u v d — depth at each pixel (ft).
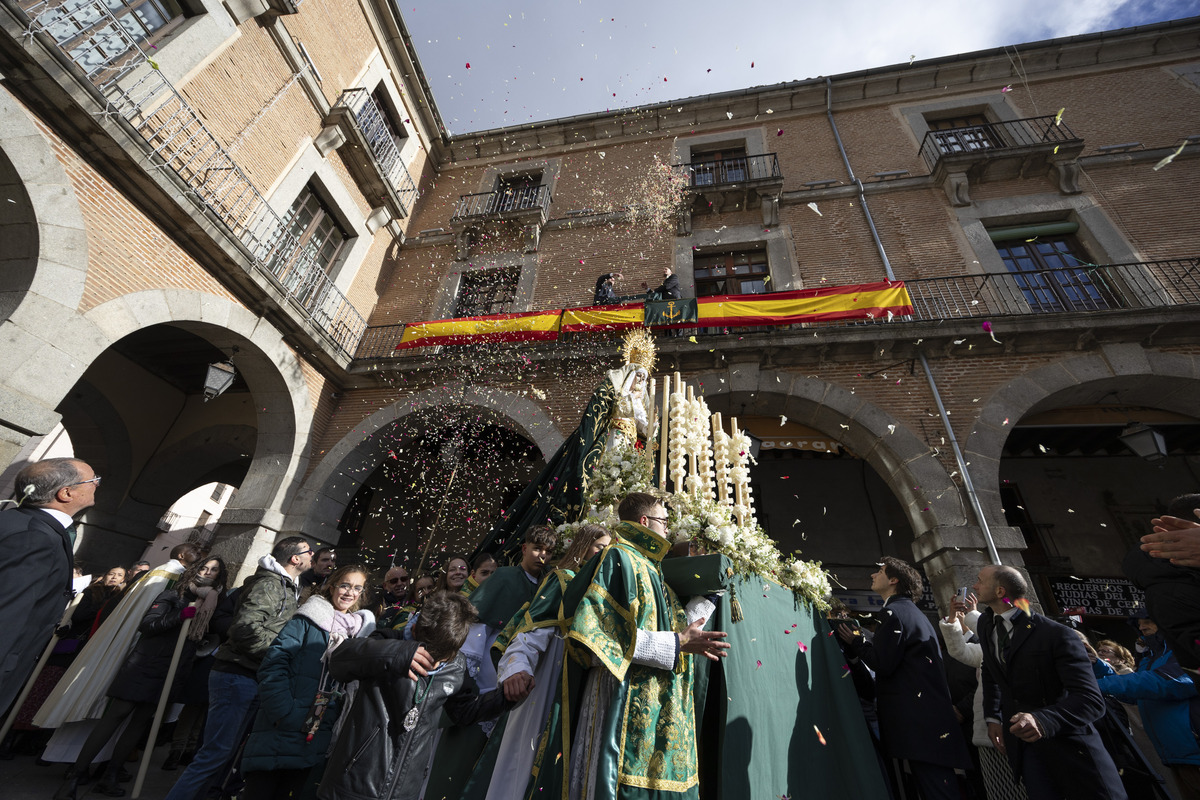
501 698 6.19
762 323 26.96
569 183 41.19
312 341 28.78
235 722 9.49
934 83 37.76
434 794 7.28
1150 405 24.23
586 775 5.41
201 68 25.03
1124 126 32.53
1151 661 12.16
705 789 6.93
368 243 37.22
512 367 29.66
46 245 17.19
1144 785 9.36
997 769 8.97
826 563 29.89
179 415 35.04
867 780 7.54
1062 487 30.86
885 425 23.76
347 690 8.47
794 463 33.06
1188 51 34.45
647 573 6.26
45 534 6.51
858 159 35.83
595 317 29.40
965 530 20.53
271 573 10.42
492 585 9.12
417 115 43.42
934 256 29.76
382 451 30.73
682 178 37.01
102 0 21.20
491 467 34.55
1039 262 29.17
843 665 9.24
